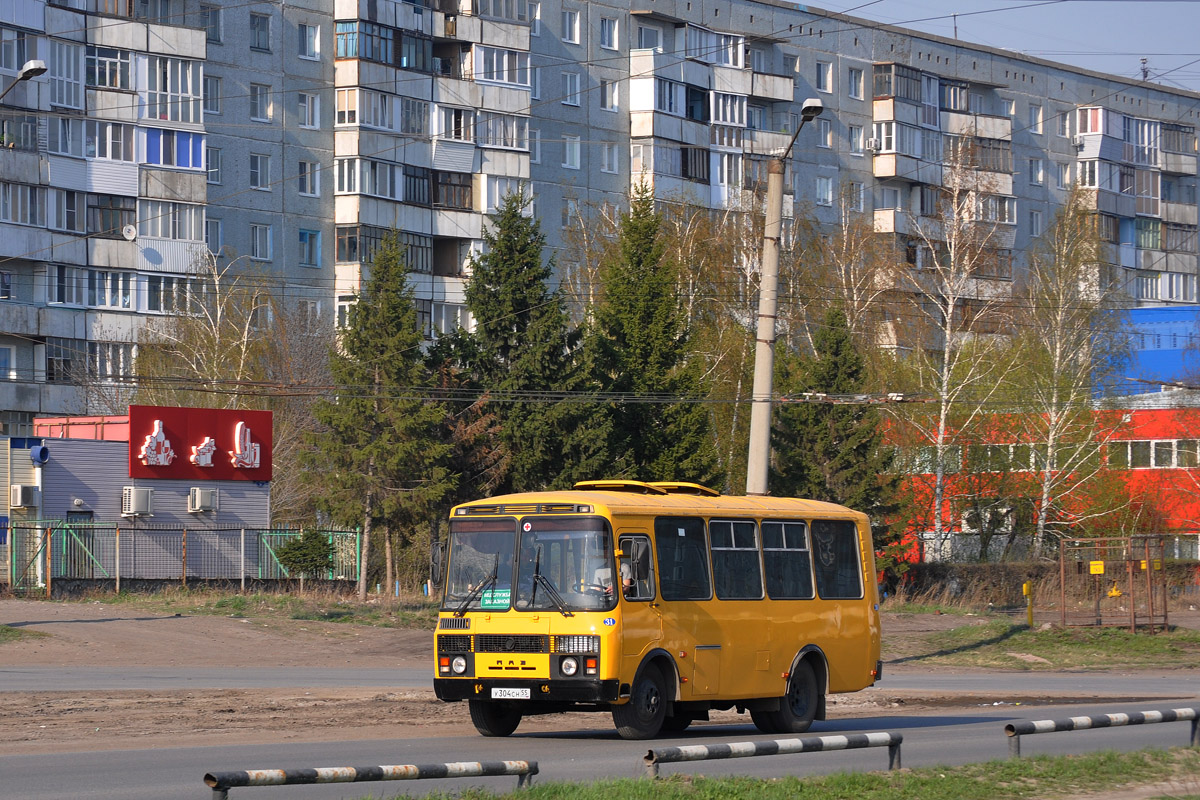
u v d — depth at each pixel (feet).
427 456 201.05
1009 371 265.13
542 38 335.67
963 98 408.05
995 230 277.03
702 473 216.54
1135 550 195.72
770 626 83.30
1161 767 64.80
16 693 95.14
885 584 235.20
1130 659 160.35
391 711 90.94
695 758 49.96
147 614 155.53
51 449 188.34
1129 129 440.45
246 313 267.80
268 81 303.07
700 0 359.87
